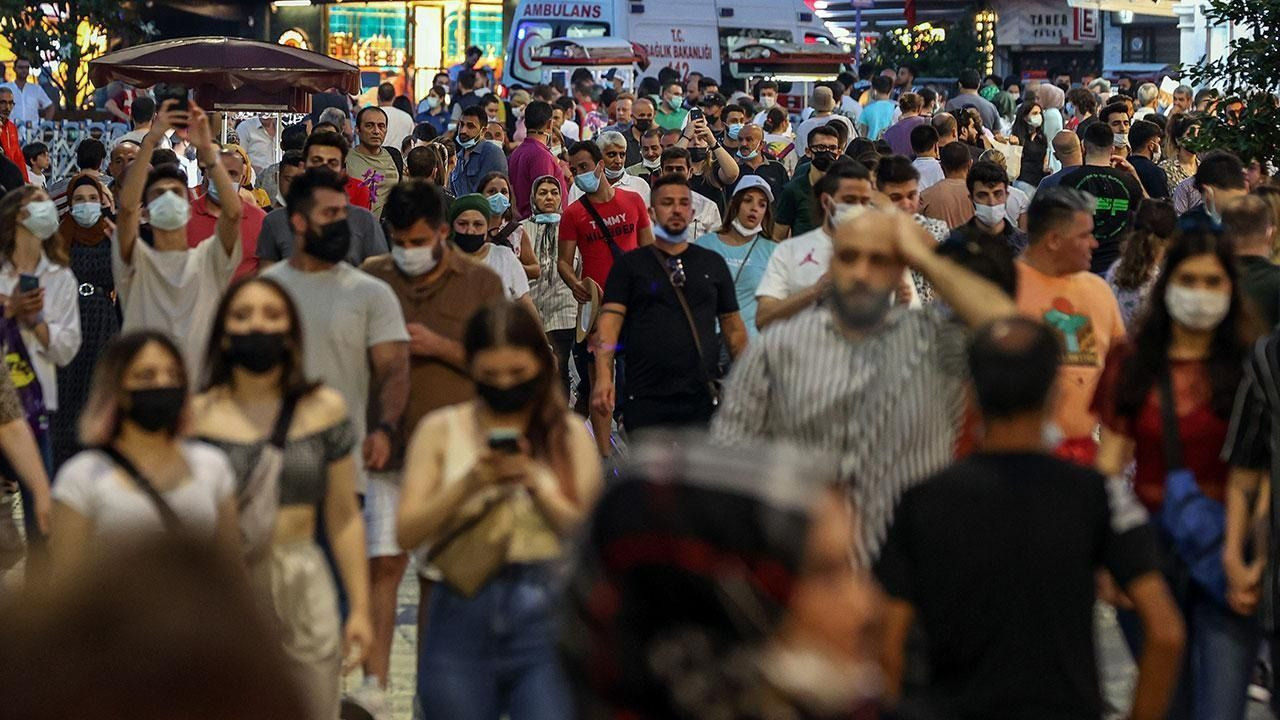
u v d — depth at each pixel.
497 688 10.39
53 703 1.84
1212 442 12.19
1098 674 8.66
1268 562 11.81
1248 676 11.85
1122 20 107.69
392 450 14.80
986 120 54.72
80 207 21.69
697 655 4.10
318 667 11.55
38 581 2.10
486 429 10.88
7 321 18.50
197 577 1.93
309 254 14.65
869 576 8.70
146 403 10.61
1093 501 8.61
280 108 40.03
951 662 8.57
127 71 38.88
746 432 11.11
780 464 4.27
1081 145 32.47
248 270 20.14
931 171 34.38
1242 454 11.94
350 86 40.34
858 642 4.11
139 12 79.44
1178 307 12.12
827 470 4.31
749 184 21.38
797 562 4.08
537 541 10.42
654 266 18.94
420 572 13.34
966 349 9.14
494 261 22.50
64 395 21.75
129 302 18.20
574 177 26.47
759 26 72.06
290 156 24.69
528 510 10.41
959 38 99.31
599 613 4.23
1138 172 31.23
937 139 34.84
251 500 11.37
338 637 11.74
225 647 1.89
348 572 12.10
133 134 37.22
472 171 38.06
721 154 38.56
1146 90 58.09
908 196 20.55
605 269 26.58
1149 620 8.62
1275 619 11.82
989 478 8.55
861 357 10.69
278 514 11.55
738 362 11.17
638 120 45.97
